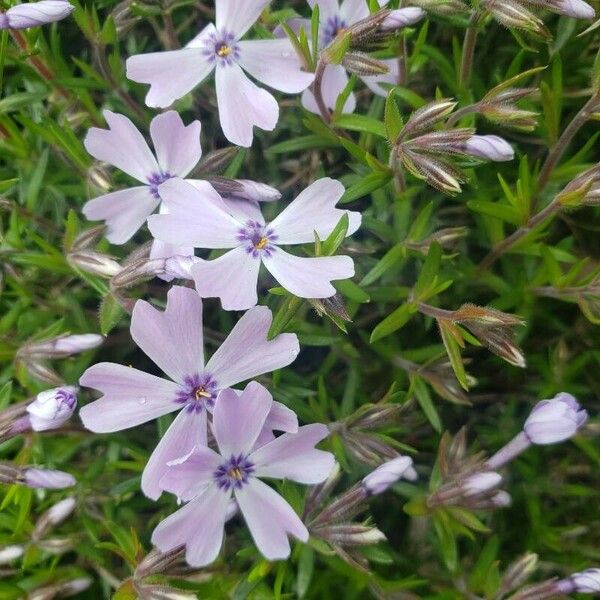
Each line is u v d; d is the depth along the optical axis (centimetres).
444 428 10
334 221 7
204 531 7
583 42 9
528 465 9
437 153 7
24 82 9
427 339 10
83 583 8
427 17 8
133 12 8
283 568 7
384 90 8
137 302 6
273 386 8
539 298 9
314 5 7
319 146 9
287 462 7
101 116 9
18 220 9
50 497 8
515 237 8
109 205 7
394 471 7
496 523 9
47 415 6
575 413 7
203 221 7
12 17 7
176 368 7
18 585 8
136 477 8
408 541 9
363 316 9
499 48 9
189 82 8
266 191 7
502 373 10
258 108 8
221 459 6
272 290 7
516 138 9
